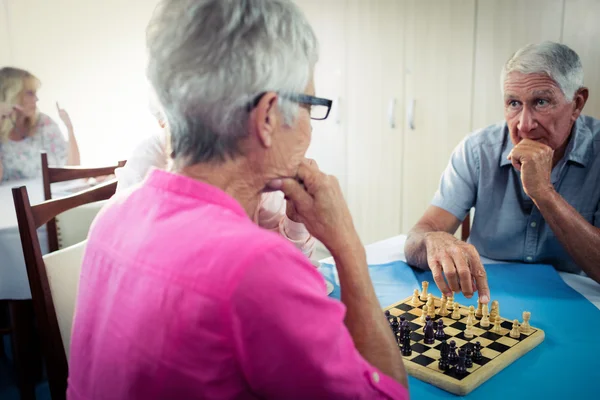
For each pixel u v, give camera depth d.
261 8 0.61
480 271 1.25
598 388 0.92
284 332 0.56
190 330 0.57
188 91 0.62
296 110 0.67
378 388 0.67
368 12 3.40
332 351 0.60
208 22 0.60
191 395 0.58
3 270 1.98
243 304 0.55
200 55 0.60
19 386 1.98
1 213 2.25
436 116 3.20
